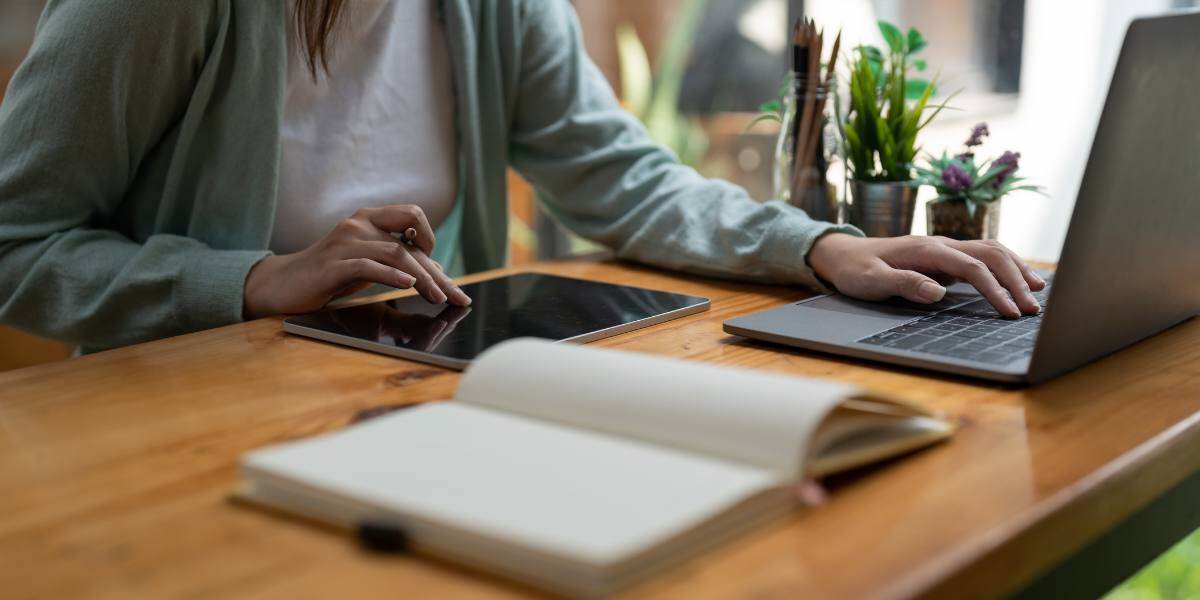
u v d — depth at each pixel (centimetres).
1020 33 224
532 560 45
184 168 120
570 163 142
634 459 53
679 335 94
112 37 109
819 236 110
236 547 50
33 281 109
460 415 61
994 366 78
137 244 117
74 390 79
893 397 59
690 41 294
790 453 53
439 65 144
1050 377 78
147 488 59
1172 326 95
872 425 59
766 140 287
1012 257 99
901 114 129
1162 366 82
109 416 72
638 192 135
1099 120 67
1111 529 63
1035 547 53
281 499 55
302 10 122
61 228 113
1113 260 77
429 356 85
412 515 49
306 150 129
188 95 119
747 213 119
